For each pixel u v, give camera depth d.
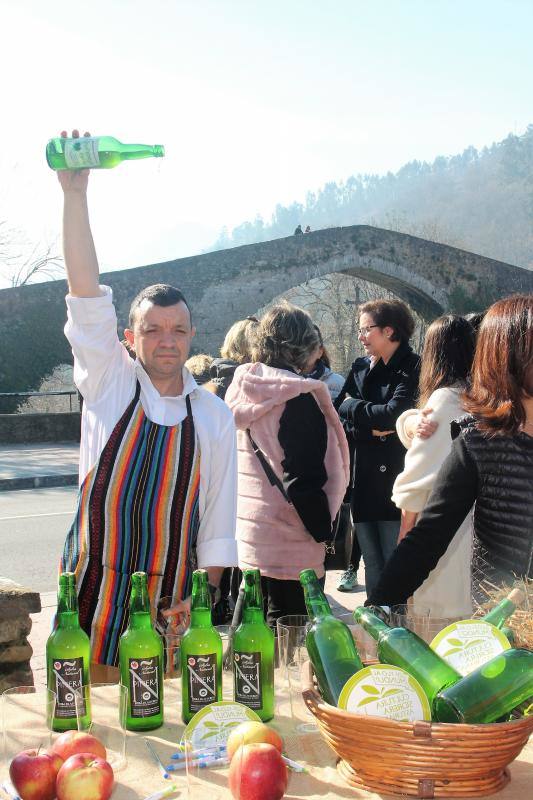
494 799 1.47
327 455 3.22
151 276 28.55
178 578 2.41
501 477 2.11
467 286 35.09
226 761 1.59
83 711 1.66
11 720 1.69
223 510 2.52
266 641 1.81
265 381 3.11
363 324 4.63
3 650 3.21
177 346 2.46
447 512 2.20
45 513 9.95
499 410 2.07
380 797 1.47
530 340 2.03
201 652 1.78
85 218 2.48
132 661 1.77
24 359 27.20
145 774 1.56
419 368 4.52
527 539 2.08
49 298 27.56
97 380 2.47
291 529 3.17
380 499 4.47
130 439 2.42
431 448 3.09
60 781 1.43
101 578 2.37
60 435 18.67
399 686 1.55
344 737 1.49
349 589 5.45
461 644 1.70
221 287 30.11
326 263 32.09
